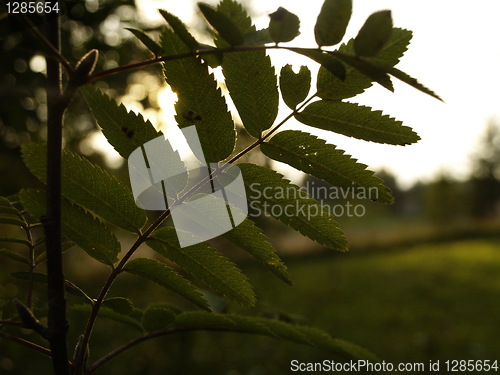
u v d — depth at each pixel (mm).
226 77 792
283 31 617
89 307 1211
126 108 798
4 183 3307
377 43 598
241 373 6316
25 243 935
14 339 825
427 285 15492
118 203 844
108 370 5445
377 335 9734
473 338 9273
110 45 3430
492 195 36906
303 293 13617
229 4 738
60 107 671
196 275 896
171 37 772
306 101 790
